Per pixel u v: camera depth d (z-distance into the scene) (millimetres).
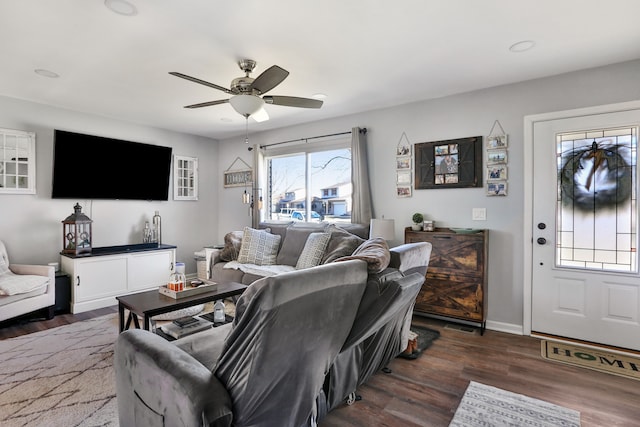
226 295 2854
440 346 2891
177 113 4254
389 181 3943
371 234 3521
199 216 5602
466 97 3449
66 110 4051
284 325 1177
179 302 2551
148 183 4805
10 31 2256
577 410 1976
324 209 4625
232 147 5676
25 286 3207
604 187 2838
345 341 1721
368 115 4105
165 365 1298
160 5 1958
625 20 2131
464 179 3451
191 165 5477
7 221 3678
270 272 3672
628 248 2754
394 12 2047
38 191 3889
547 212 3068
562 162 3006
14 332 3158
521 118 3172
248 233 4227
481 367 2506
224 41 2398
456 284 3242
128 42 2414
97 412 1941
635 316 2725
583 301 2926
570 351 2777
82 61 2730
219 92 3465
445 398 2105
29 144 3787
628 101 2727
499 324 3283
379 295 1704
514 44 2455
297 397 1397
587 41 2412
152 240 4859
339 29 2242
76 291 3756
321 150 4586
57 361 2568
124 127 4594
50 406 1996
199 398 1144
